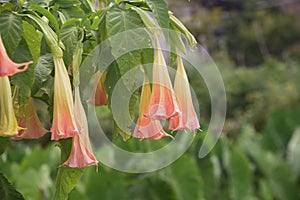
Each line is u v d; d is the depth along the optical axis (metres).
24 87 2.48
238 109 15.55
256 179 8.34
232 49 20.55
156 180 6.59
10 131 2.43
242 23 20.59
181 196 6.45
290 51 20.14
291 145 8.38
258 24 20.73
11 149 6.76
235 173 7.27
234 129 14.10
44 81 2.61
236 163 7.28
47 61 2.58
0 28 2.46
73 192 3.26
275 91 15.05
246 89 15.70
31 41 2.50
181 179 6.48
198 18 16.25
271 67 16.73
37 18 2.53
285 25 20.72
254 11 20.91
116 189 5.93
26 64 2.31
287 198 7.91
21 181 5.46
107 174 5.88
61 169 2.79
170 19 2.65
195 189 6.47
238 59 20.44
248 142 8.38
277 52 20.70
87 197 5.91
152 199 6.65
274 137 9.31
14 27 2.47
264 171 7.97
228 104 15.56
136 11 2.58
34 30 2.50
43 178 5.63
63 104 2.51
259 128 14.64
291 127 9.30
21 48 2.49
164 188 6.60
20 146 7.01
